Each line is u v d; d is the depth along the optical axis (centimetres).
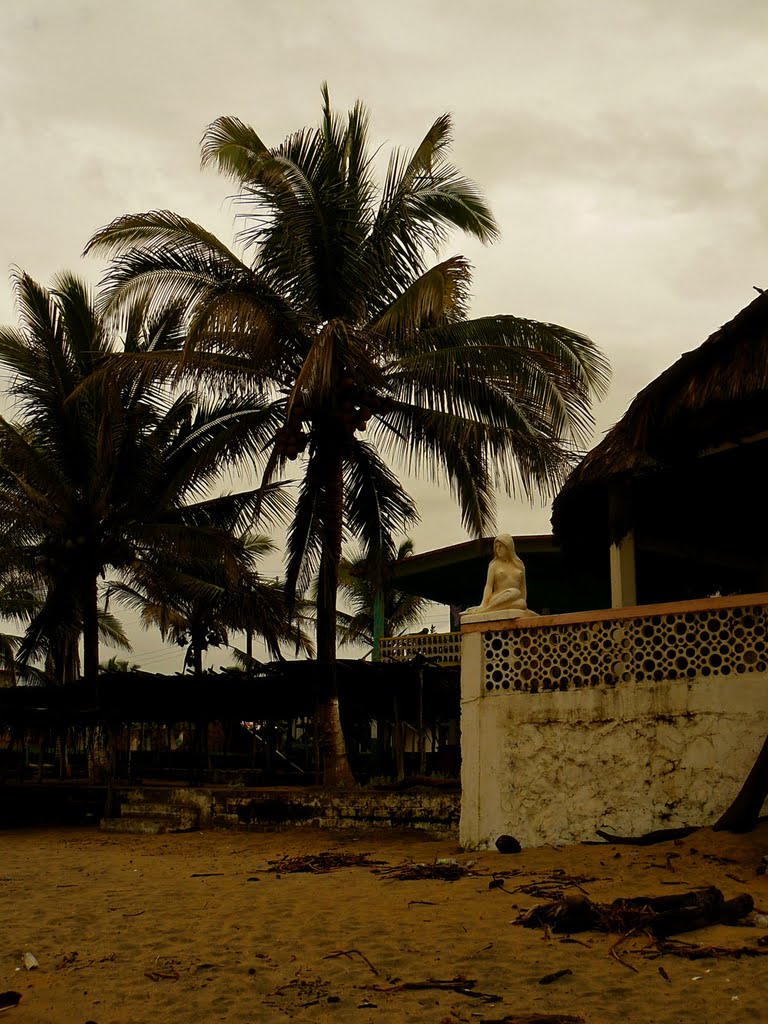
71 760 3022
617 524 1258
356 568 2630
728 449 1077
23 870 1191
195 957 668
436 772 2317
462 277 1656
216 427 2362
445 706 2191
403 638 2570
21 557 2309
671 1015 504
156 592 2486
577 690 1079
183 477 2106
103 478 2289
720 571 1691
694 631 1038
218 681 1988
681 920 655
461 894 832
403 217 1858
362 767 2686
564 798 1063
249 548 3456
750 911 691
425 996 558
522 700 1105
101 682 2067
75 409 2303
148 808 1798
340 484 1884
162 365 1773
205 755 2422
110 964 662
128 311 1806
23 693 2144
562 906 684
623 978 567
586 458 1284
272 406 1978
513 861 982
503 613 1130
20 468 2284
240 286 1812
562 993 548
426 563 2525
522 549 2408
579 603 2700
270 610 2292
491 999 545
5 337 2319
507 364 1683
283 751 2805
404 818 1452
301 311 1858
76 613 2459
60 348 2308
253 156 1795
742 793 935
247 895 894
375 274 1859
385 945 670
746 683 999
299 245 1803
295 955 659
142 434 2327
